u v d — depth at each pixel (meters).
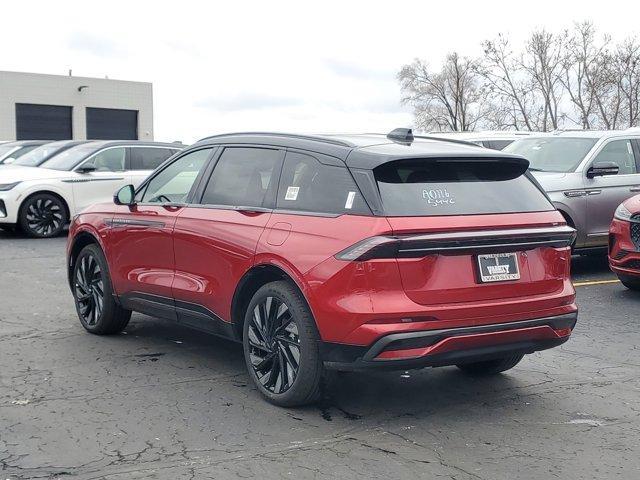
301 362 5.10
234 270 5.61
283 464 4.42
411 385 5.95
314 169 5.40
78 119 56.47
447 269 4.91
